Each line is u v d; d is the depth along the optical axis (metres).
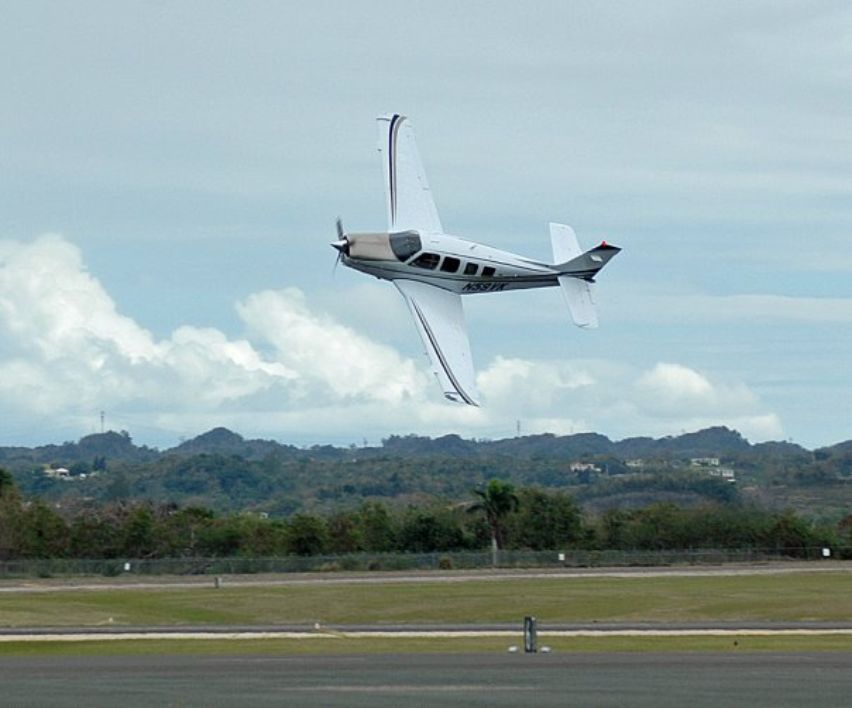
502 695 75.75
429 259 125.44
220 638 116.19
